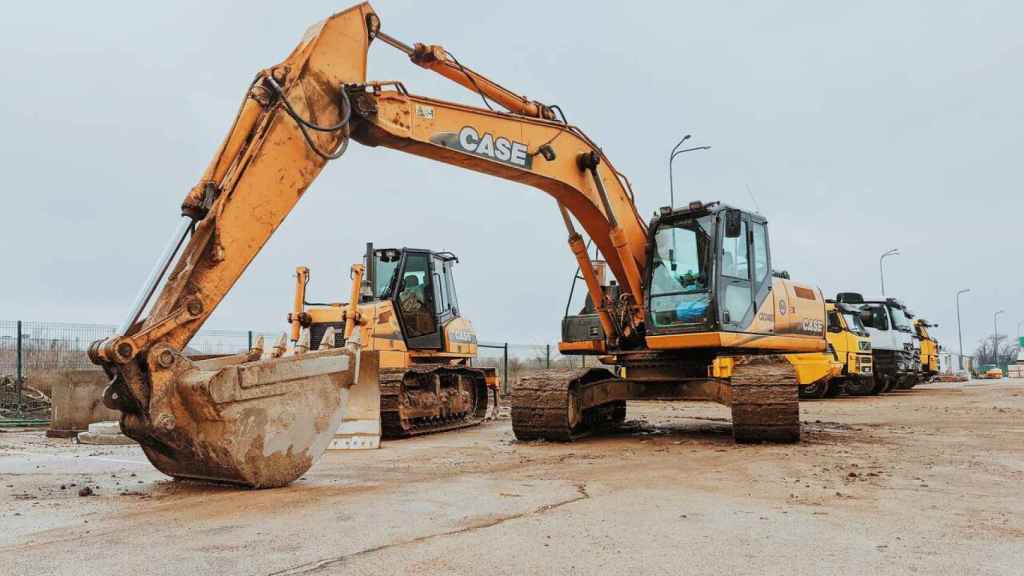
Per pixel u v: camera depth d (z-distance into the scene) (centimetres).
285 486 643
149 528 483
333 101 729
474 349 1519
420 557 408
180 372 588
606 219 1033
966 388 3173
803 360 1939
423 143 825
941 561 404
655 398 1073
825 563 399
